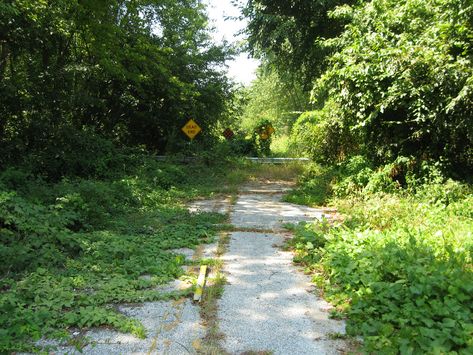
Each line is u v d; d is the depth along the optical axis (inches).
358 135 478.6
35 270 205.5
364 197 373.1
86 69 551.2
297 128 660.1
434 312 151.4
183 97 776.9
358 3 603.8
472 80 316.2
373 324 150.6
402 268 186.9
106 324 159.8
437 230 261.4
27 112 478.9
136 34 633.0
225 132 968.3
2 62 499.2
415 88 358.6
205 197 465.1
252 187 542.9
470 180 368.8
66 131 485.4
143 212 353.7
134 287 194.9
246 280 208.1
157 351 141.7
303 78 903.7
